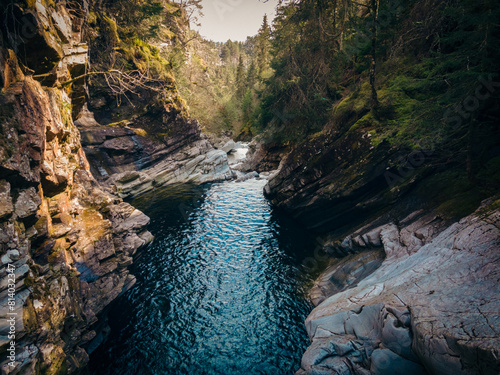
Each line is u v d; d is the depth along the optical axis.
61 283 8.36
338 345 7.42
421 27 12.09
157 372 9.48
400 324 6.27
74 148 13.94
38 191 7.93
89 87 26.30
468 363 4.48
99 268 11.85
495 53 7.83
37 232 7.78
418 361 5.89
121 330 11.22
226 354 10.09
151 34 30.67
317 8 20.75
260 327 11.24
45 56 8.62
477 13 8.05
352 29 17.22
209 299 12.95
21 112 6.83
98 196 15.38
